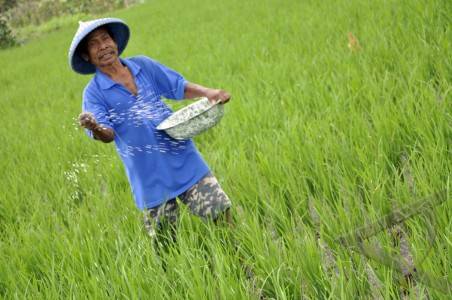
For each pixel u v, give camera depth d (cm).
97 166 547
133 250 343
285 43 851
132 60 348
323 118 486
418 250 279
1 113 995
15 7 3591
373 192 339
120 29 341
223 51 906
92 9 3250
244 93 639
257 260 317
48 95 1013
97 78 335
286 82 627
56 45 2016
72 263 350
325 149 412
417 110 431
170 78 353
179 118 349
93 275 318
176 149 347
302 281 292
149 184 347
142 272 322
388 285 258
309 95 551
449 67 498
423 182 333
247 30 1061
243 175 412
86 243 377
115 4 3206
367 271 279
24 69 1540
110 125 332
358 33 737
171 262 324
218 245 325
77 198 495
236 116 562
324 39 770
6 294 351
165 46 1177
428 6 682
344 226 323
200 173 354
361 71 568
